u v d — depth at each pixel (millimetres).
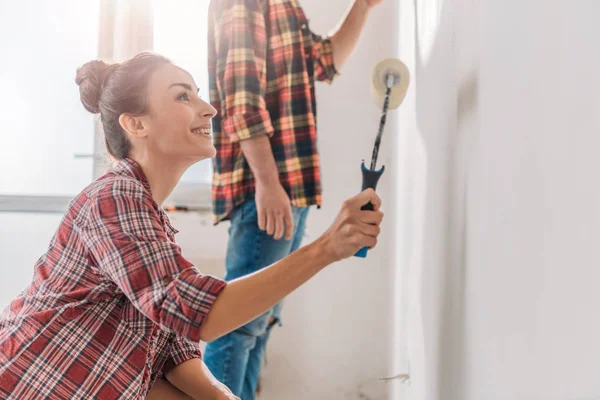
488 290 854
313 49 1786
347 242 954
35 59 2527
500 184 794
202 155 1168
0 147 2514
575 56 536
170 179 1190
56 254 1061
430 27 1390
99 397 1004
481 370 890
